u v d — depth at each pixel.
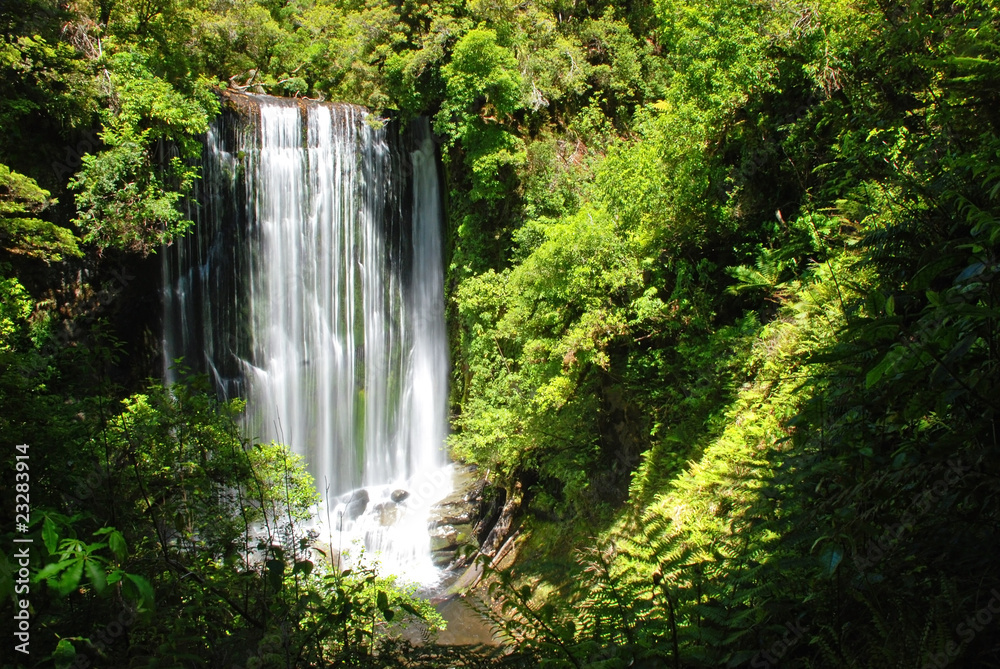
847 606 3.40
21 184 14.03
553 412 16.33
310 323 22.36
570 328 15.44
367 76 24.89
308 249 22.20
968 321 2.84
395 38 24.58
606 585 3.96
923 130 7.56
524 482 18.33
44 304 16.89
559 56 23.91
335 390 22.81
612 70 24.44
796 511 4.09
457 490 21.75
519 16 24.05
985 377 2.89
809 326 9.55
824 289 9.45
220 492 7.38
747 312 12.91
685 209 14.99
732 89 13.88
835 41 10.98
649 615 3.78
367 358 23.42
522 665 3.69
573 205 20.77
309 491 10.49
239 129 20.78
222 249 20.55
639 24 26.67
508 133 21.78
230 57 25.05
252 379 21.19
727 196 14.66
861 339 3.29
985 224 3.05
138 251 18.05
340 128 22.62
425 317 24.53
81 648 3.69
